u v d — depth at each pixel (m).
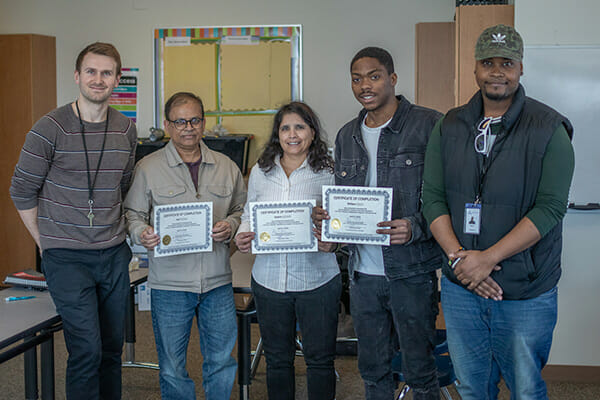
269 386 2.44
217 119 5.42
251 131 5.40
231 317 2.56
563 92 3.25
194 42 5.38
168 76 5.43
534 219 1.76
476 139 1.88
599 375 3.27
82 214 2.25
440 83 4.75
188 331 2.50
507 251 1.77
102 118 2.29
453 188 1.93
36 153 2.15
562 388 3.21
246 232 2.39
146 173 2.48
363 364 2.38
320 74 5.29
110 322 2.42
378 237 2.20
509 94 1.82
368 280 2.31
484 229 1.85
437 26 4.73
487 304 1.90
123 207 2.50
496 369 2.06
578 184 3.24
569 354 3.29
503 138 1.83
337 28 5.25
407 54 5.20
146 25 5.41
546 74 3.26
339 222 2.24
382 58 2.24
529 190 1.80
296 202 2.34
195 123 2.42
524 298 1.83
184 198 2.48
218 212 2.55
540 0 3.24
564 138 1.77
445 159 1.96
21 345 2.35
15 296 2.66
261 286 2.40
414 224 2.18
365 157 2.32
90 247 2.27
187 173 2.49
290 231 2.34
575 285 3.26
